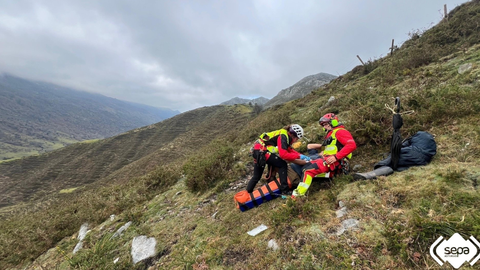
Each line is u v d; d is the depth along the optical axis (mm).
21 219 9547
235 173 5574
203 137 56219
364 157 3934
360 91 7434
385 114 4207
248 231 3039
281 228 2664
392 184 2648
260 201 3406
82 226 6215
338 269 1968
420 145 2984
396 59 10008
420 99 4293
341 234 2279
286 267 2199
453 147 2969
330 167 3201
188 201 5258
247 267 2465
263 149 3471
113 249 4293
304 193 3102
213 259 2820
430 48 8938
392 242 1964
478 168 2326
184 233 3869
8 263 5676
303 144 5500
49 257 5332
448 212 1971
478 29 8469
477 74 4738
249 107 102500
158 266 3301
